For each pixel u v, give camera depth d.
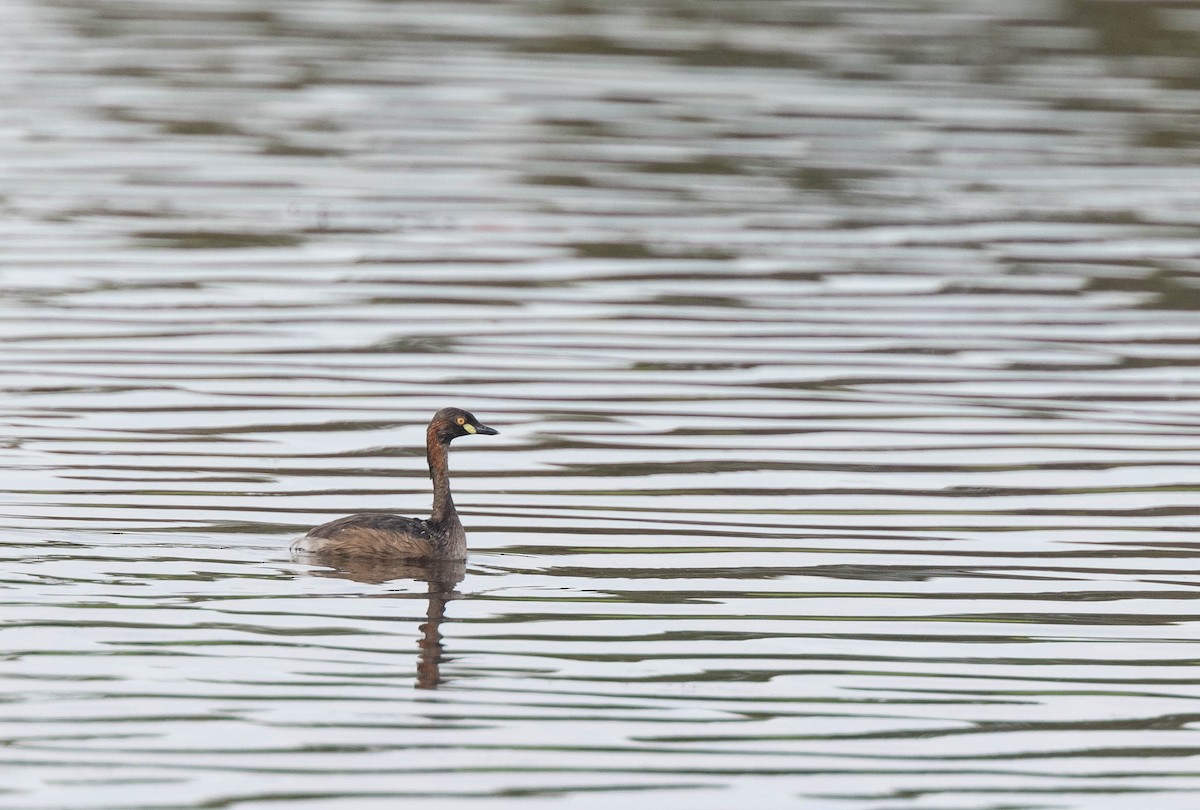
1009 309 25.42
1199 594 15.96
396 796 11.83
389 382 22.00
